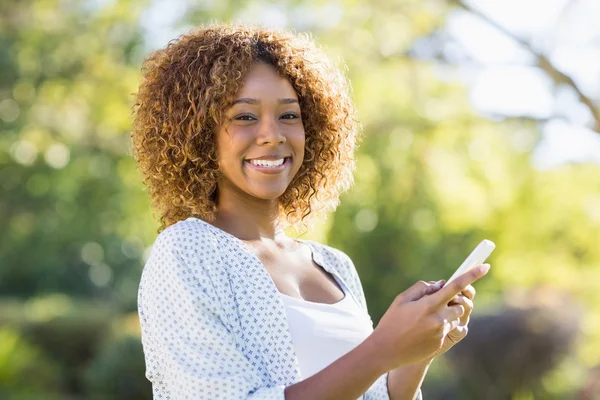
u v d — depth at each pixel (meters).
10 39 9.58
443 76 8.17
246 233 2.14
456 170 8.08
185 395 1.85
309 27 7.95
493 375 9.32
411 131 7.98
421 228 9.76
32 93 9.71
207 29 2.18
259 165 2.08
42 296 18.56
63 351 14.38
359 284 2.35
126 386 12.55
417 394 2.24
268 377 1.93
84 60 9.13
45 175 11.04
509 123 7.70
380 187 8.41
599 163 7.97
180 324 1.91
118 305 17.09
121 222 10.82
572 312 9.24
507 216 8.16
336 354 2.01
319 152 2.32
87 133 9.88
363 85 7.79
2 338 14.21
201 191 2.13
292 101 2.11
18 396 13.07
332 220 7.27
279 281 2.07
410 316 1.73
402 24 8.01
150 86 2.20
